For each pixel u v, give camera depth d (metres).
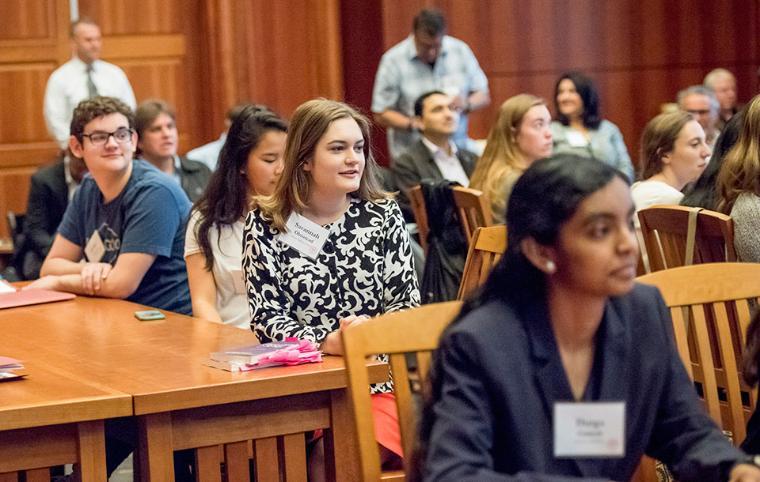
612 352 2.21
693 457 2.23
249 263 3.67
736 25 10.88
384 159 9.95
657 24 10.74
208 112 10.23
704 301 2.79
